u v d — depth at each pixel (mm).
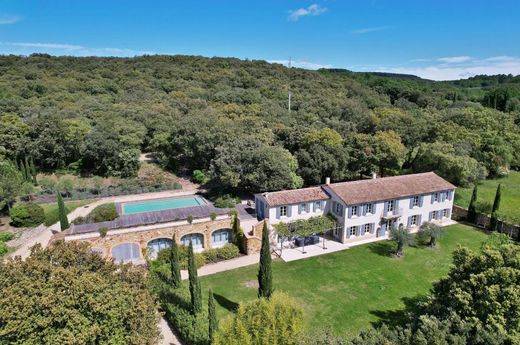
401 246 37031
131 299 17188
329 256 37094
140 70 111438
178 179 63344
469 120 67750
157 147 66062
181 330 23641
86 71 104375
